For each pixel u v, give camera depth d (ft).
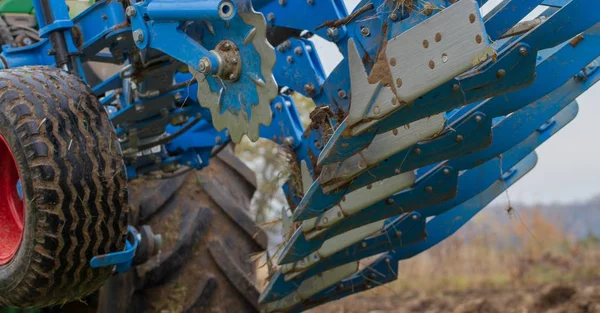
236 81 10.02
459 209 12.83
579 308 18.54
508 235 32.45
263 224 13.58
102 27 11.77
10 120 10.41
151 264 13.61
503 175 12.78
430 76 8.00
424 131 8.98
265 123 9.67
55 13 11.81
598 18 8.64
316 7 9.88
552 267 28.32
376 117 8.61
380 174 9.95
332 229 10.80
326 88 10.40
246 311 13.92
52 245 10.36
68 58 11.89
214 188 14.40
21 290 10.86
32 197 10.29
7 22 14.89
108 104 13.55
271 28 11.26
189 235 13.82
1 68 12.15
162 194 13.97
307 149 11.42
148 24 10.85
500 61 8.51
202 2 9.79
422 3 8.63
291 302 12.91
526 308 20.01
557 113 12.03
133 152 13.28
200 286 13.75
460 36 7.72
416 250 12.95
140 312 13.76
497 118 11.41
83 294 11.16
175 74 12.85
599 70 11.09
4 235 11.57
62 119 10.46
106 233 10.66
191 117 13.30
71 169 10.33
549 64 10.09
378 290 27.30
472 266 29.94
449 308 21.65
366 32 9.39
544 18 10.00
